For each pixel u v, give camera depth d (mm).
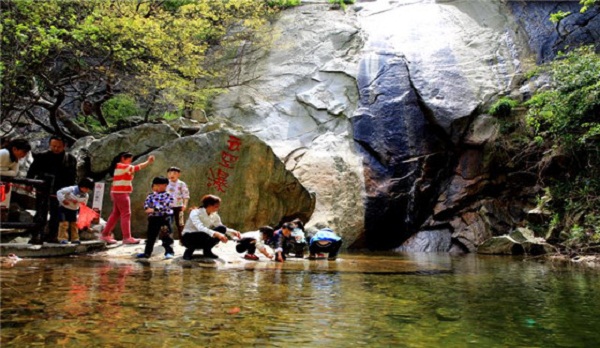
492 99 15797
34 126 14680
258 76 17281
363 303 3031
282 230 6867
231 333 2148
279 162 10680
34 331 2105
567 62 11734
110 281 3744
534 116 12422
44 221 5961
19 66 9414
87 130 13750
